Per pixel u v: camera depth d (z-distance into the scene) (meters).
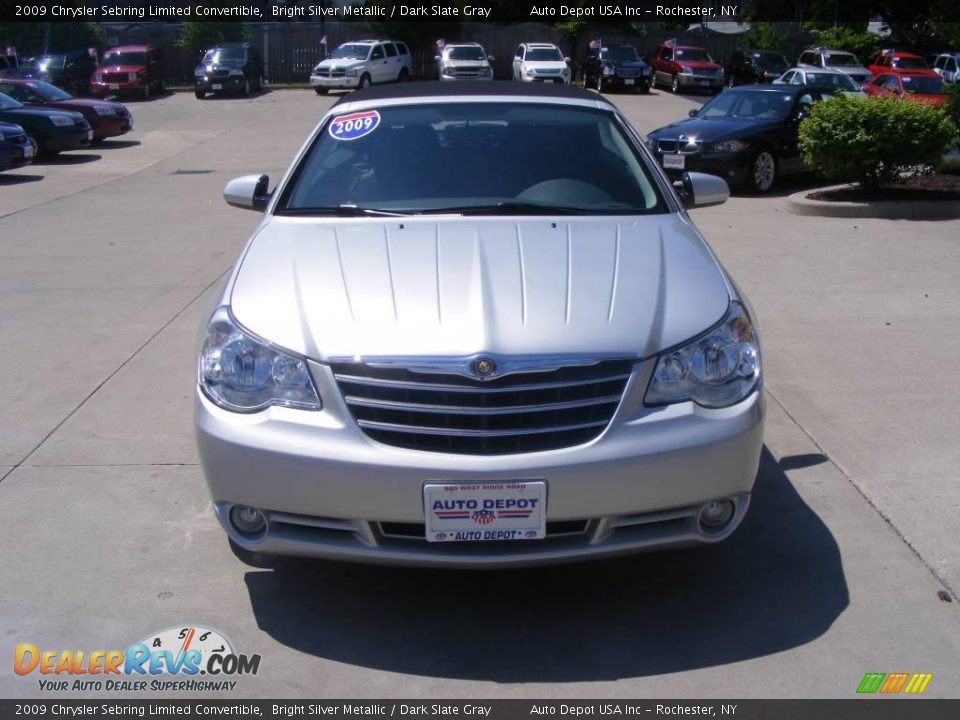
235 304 3.59
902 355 6.12
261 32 39.59
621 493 3.17
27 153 15.38
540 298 3.43
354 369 3.23
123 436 5.07
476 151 4.62
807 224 10.39
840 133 10.74
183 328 6.89
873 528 4.07
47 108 18.11
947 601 3.56
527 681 3.19
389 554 3.22
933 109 10.90
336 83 33.16
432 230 4.02
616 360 3.24
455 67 33.00
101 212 11.85
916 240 9.42
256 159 17.06
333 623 3.50
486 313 3.34
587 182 4.48
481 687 3.16
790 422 5.15
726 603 3.59
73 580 3.75
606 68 33.31
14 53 34.50
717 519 3.41
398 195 4.42
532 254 3.75
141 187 14.03
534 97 5.00
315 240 3.98
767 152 12.88
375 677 3.21
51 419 5.30
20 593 3.67
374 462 3.13
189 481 4.56
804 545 3.95
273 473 3.21
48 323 7.06
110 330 6.88
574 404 3.19
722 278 3.76
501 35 41.38
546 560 3.21
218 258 9.16
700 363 3.34
